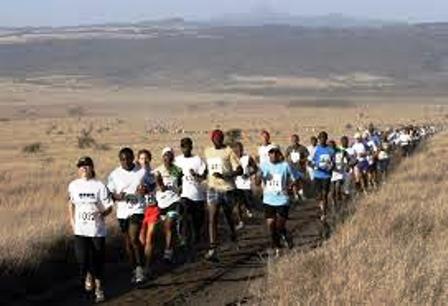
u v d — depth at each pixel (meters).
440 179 43.78
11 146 126.12
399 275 17.55
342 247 21.50
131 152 22.36
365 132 47.03
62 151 109.50
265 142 32.34
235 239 27.28
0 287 20.45
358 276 18.12
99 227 20.14
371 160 42.09
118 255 25.50
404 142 63.97
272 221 25.45
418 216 26.88
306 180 40.53
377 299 16.42
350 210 31.23
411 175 46.38
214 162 25.50
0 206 35.38
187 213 25.92
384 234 23.94
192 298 19.80
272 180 25.39
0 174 58.91
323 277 18.89
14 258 21.69
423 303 16.30
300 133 155.38
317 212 36.16
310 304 16.86
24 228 26.11
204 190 26.06
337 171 35.34
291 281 19.19
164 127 194.12
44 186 47.03
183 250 26.69
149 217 22.72
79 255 20.05
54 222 27.23
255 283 20.38
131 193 22.11
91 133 170.38
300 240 28.22
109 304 19.53
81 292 20.81
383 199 32.78
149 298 20.05
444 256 20.08
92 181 20.20
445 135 107.31
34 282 21.45
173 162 24.75
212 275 22.66
